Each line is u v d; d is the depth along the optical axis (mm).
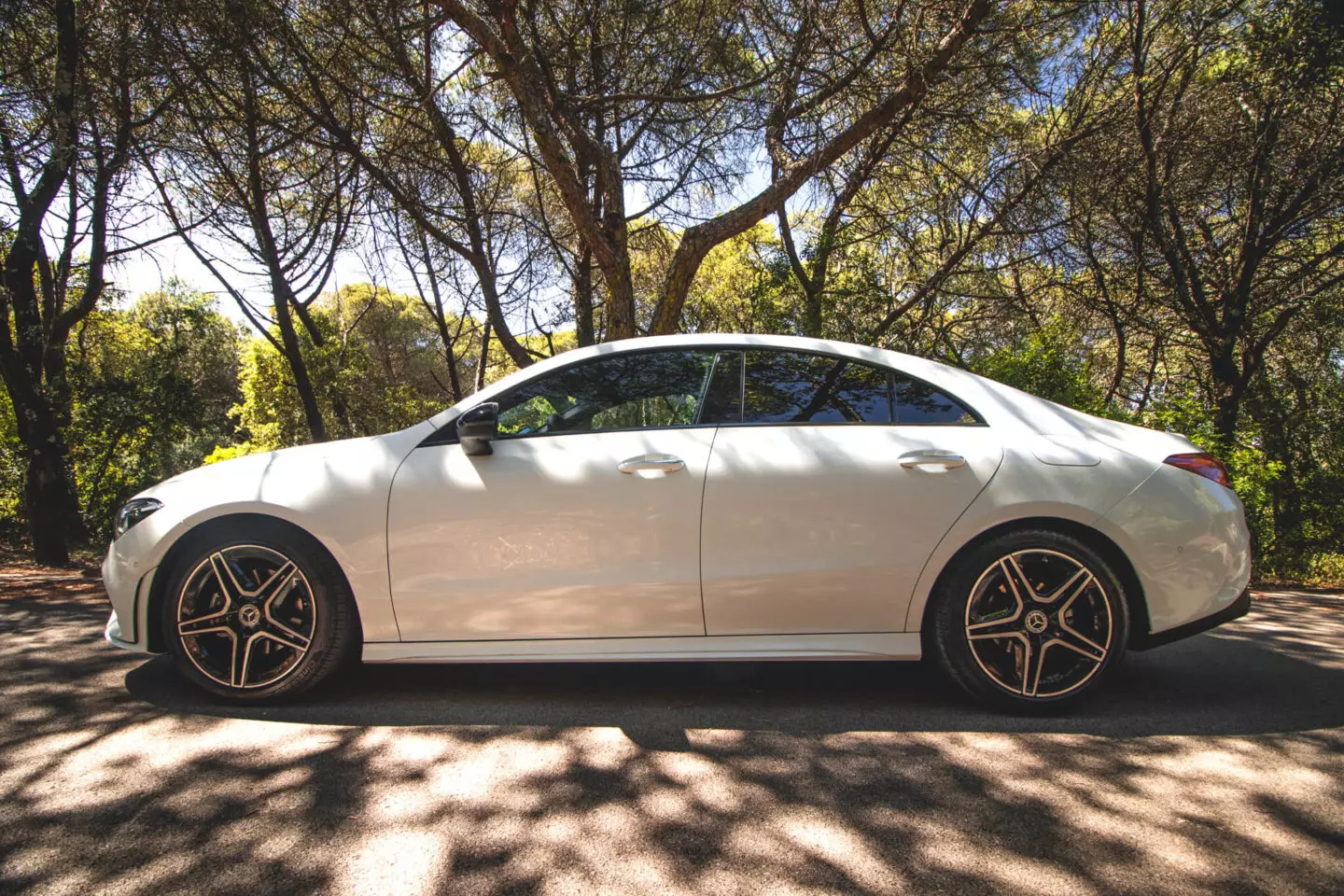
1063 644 2998
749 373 3312
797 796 2355
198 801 2305
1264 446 12445
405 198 9719
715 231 8203
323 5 8047
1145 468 3037
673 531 3068
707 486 3082
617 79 9336
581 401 3307
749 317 10633
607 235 8438
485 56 9477
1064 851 2051
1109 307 12219
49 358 10469
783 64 8047
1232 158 11086
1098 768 2549
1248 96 10562
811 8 7641
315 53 8570
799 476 3076
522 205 12375
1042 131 9992
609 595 3070
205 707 3092
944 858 2020
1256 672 3637
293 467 3229
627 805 2297
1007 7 7859
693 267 8234
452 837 2109
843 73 8344
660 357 3383
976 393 3250
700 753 2668
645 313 13469
